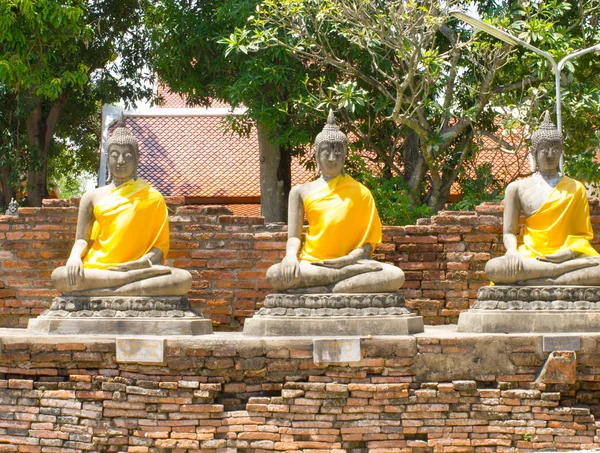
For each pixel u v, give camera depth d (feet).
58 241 39.09
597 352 30.42
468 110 51.29
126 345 29.76
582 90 53.11
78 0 61.72
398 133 55.57
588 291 31.42
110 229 31.83
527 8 50.62
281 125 56.95
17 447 30.55
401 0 48.49
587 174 50.93
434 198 55.52
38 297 39.06
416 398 29.73
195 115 92.84
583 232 32.91
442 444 29.63
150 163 88.17
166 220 32.58
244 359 29.89
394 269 31.35
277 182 64.44
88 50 74.33
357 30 48.24
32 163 71.36
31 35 61.36
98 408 30.12
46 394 30.48
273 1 51.08
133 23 77.82
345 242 31.78
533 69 58.29
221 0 57.72
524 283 31.83
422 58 47.75
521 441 29.76
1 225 39.29
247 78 52.90
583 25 55.93
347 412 29.53
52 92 62.44
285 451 29.53
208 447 29.58
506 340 30.32
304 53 50.21
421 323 32.12
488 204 39.45
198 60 59.36
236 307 38.65
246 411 29.84
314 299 30.76
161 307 31.04
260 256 38.73
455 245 39.27
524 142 53.78
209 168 87.71
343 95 48.42
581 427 29.76
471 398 29.94
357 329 30.30
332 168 32.50
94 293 31.35
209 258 38.83
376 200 52.65
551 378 29.99
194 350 29.71
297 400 29.68
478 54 51.03
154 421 29.76
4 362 30.89
